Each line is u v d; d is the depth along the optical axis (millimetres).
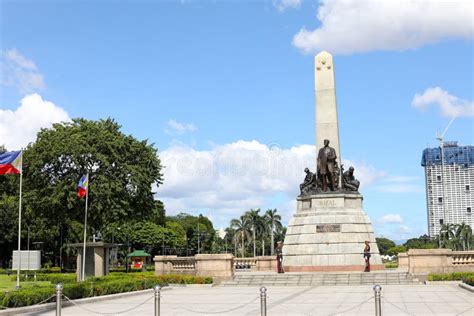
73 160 61000
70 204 60250
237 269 57094
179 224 172250
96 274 50250
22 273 61875
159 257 46594
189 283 42156
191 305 27391
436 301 27188
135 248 135250
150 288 37844
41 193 62188
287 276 41812
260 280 42125
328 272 44094
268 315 22562
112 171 63156
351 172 50062
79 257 50625
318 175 49375
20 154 37031
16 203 77750
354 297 29938
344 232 46875
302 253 47312
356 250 46438
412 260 42406
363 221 47844
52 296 26781
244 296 32125
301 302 27688
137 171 63500
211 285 41500
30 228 86438
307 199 49344
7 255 98000
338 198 48156
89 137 62406
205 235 180000
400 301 27406
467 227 149250
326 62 51656
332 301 27984
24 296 25875
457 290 33500
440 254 41875
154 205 67750
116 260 133125
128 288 35281
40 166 61750
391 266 64188
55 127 65562
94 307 27344
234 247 167875
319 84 51500
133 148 64812
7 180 89188
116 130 66625
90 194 60406
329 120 50781
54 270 75438
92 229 68750
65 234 90938
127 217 65438
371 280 40219
